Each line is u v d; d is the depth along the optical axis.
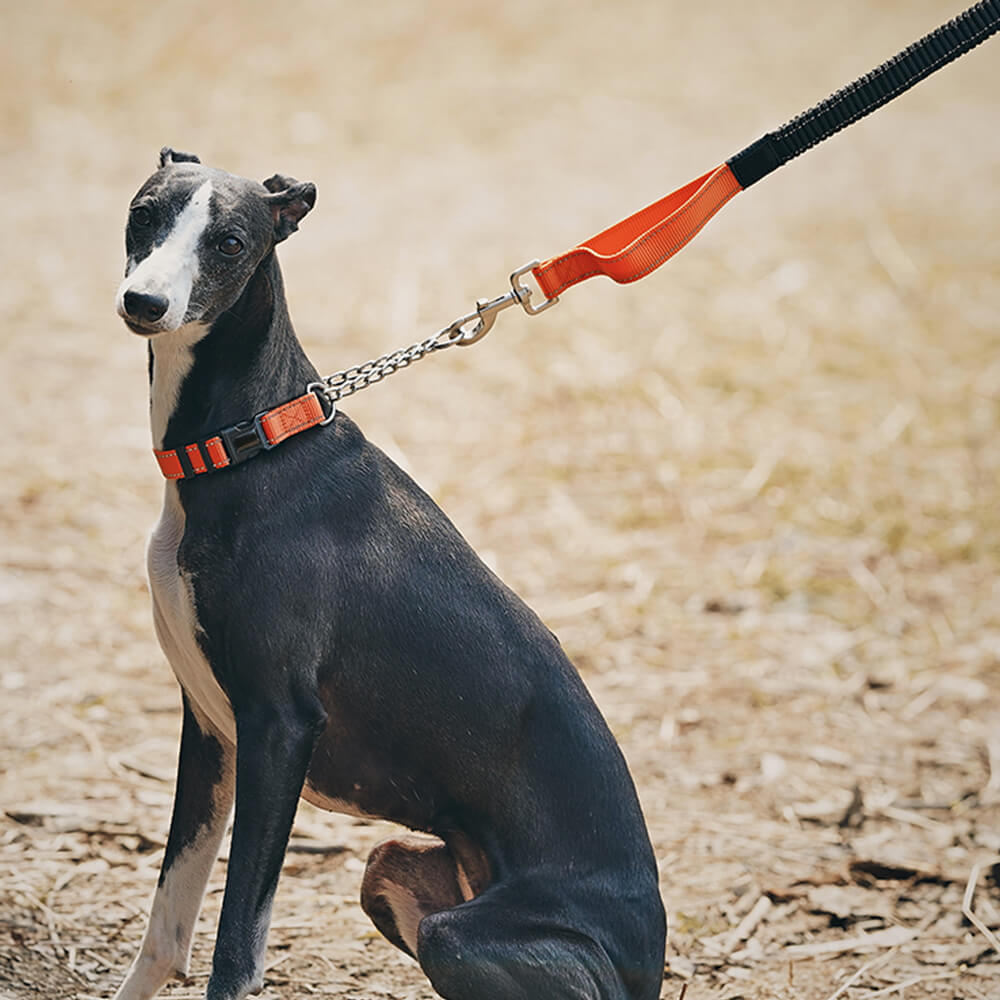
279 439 4.14
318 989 4.89
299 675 4.07
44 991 4.71
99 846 5.59
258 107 16.72
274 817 4.03
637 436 10.20
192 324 4.07
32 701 6.69
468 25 19.86
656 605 8.12
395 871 4.43
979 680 7.38
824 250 13.69
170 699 6.84
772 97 17.58
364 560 4.15
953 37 4.51
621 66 18.66
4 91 16.56
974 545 8.85
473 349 11.43
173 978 4.50
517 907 4.03
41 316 11.47
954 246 13.84
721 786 6.38
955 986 5.08
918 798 6.33
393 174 15.12
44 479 9.04
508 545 8.72
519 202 14.43
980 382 11.13
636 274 4.60
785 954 5.26
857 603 8.20
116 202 13.95
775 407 10.68
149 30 18.84
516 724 4.17
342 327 11.52
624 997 4.12
